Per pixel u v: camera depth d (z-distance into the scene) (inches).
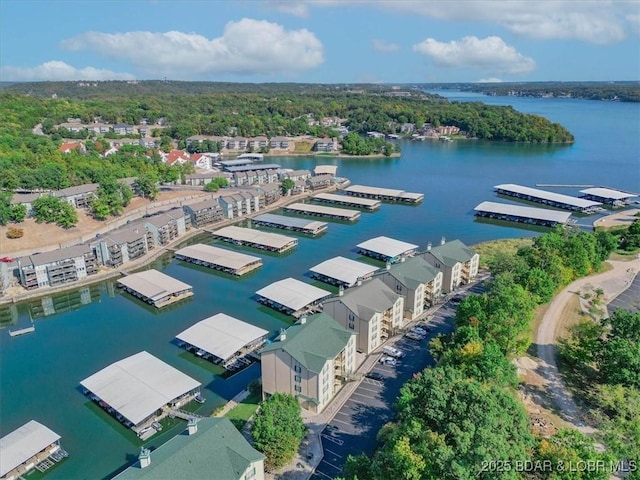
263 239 7682.1
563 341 4439.0
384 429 3267.7
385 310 4549.7
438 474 2436.0
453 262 5580.7
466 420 2628.0
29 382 4239.7
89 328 5211.6
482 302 4330.7
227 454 2726.4
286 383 3708.2
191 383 3907.5
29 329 5157.5
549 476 2433.6
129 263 6855.3
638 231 7140.8
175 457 2603.3
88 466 3265.3
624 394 3380.9
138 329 5157.5
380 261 6978.4
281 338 3757.4
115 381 3912.4
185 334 4677.7
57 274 6166.3
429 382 3038.9
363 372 4151.1
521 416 2765.7
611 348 3690.9
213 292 6038.4
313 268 6333.7
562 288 5620.1
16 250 6909.5
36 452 3255.4
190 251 7121.1
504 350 3954.2
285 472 3078.2
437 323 4972.9
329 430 3449.8
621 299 5344.5
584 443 2650.1
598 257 6038.4
